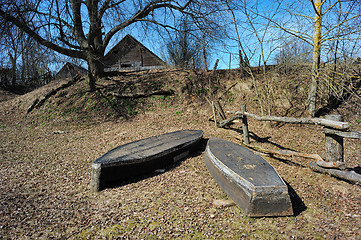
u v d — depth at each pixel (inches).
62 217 145.1
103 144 300.8
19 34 379.6
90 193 176.1
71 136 350.6
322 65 341.4
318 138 277.3
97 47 530.0
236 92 420.8
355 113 315.0
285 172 200.1
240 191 148.2
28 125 431.2
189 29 520.4
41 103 496.1
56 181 200.5
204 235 124.4
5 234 127.6
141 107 438.0
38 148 300.5
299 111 346.0
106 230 131.0
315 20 297.1
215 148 209.0
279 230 126.0
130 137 319.0
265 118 224.4
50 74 771.4
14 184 194.5
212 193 168.7
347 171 162.4
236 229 128.6
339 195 157.6
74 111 454.9
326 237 118.3
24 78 677.9
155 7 503.5
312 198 157.2
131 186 184.2
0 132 388.5
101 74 562.3
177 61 692.7
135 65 816.9
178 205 154.3
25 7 385.7
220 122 324.5
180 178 194.5
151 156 201.2
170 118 390.6
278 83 397.1
